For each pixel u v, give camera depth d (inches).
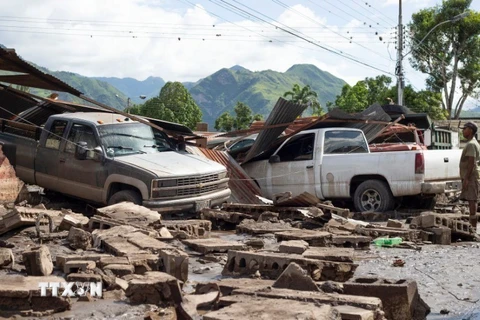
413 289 203.8
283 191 575.5
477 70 2450.8
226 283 223.1
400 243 362.9
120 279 226.5
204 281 252.7
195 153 544.4
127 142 477.1
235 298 184.9
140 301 207.9
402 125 781.9
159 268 252.2
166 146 504.7
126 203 396.5
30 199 472.4
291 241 309.0
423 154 514.6
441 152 536.4
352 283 203.8
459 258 321.7
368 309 175.5
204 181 457.4
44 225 352.5
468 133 433.1
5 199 451.8
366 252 337.7
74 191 476.1
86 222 370.9
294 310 165.2
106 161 454.6
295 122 618.8
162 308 199.6
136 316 193.0
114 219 363.6
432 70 2475.4
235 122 4542.3
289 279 205.2
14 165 486.0
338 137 567.2
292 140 578.6
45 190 517.0
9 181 456.1
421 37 2438.5
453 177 547.8
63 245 314.8
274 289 198.7
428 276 272.8
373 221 500.4
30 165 502.3
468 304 223.6
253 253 264.5
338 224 402.0
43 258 239.5
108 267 238.8
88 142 472.7
